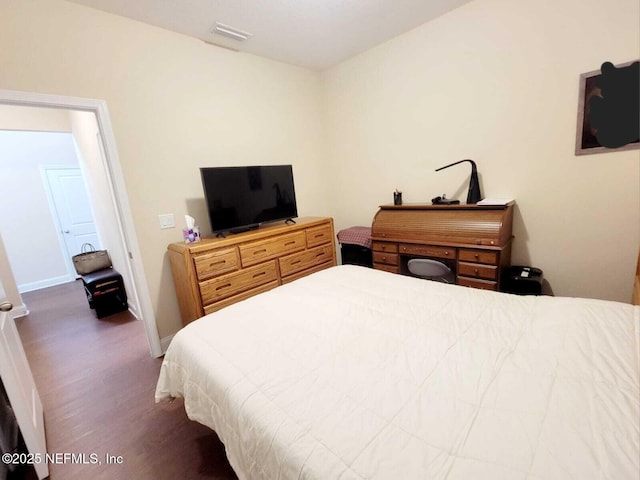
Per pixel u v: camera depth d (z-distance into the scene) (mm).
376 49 2920
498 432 706
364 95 3139
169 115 2346
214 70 2580
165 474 1356
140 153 2227
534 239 2328
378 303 1464
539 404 771
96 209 3732
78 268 3607
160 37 2260
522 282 2137
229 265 2312
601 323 1088
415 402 826
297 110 3287
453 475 616
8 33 1686
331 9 2191
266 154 3035
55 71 1841
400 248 2604
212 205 2391
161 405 1812
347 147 3443
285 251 2678
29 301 3943
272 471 769
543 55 2059
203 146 2559
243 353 1139
